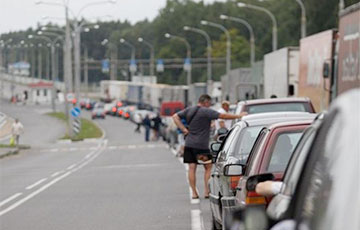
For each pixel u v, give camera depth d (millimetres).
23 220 37969
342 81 49031
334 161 10703
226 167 25781
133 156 95250
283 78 83562
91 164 82500
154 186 53156
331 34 60719
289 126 24281
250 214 12430
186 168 69812
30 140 159000
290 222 11406
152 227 34344
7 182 62125
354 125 10312
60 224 36062
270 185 14680
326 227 10250
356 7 45469
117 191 50562
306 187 11680
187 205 41438
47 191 52594
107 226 35031
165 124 139500
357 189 9883
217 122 61625
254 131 30188
